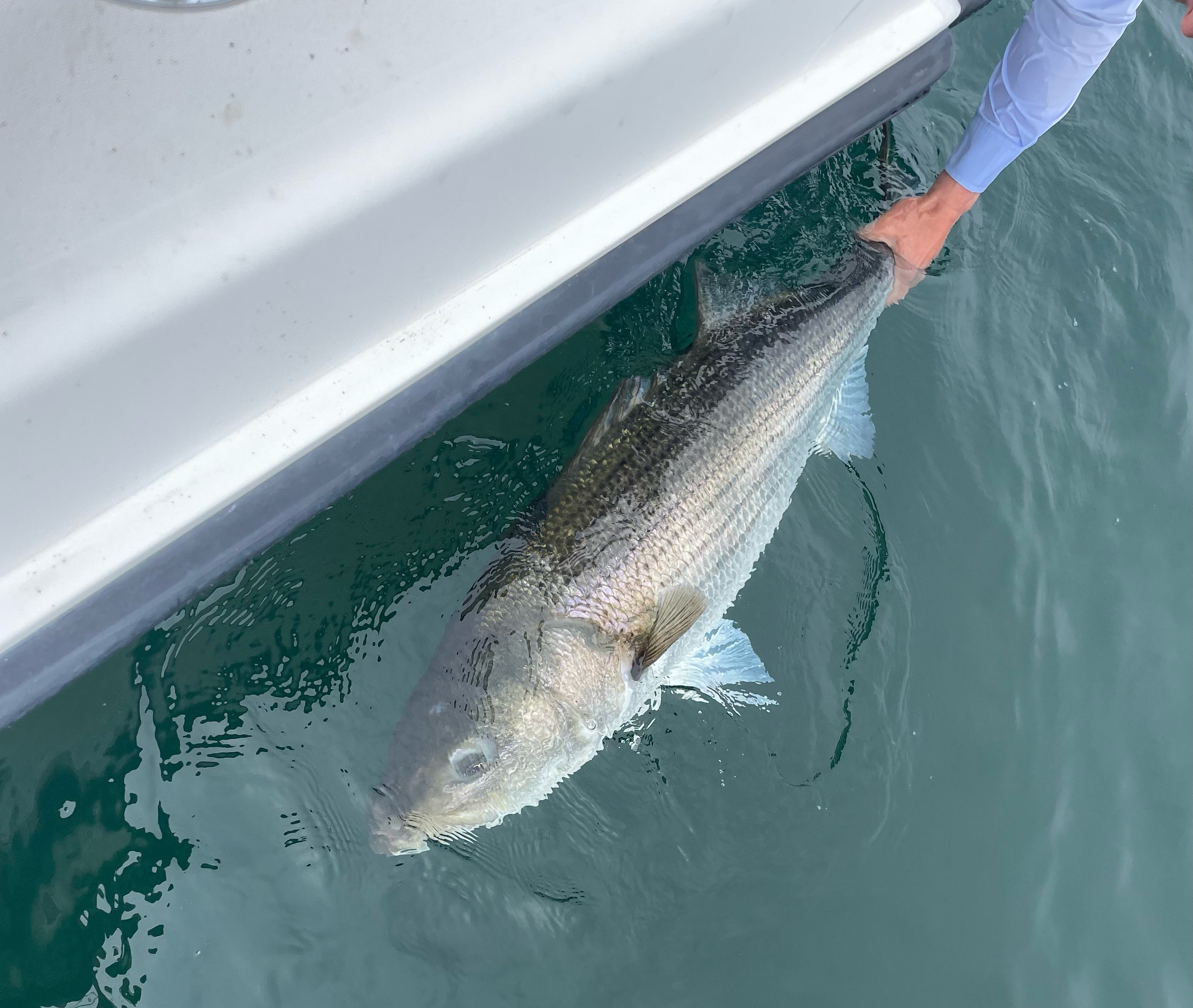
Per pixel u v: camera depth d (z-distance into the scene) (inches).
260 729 49.7
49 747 47.8
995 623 57.0
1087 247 65.7
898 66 55.5
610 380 55.3
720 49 47.4
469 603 48.7
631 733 51.2
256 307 40.9
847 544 56.1
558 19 42.2
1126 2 50.2
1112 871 53.9
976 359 61.5
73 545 42.5
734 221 55.3
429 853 48.5
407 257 43.4
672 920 49.4
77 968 46.2
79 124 35.6
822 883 50.7
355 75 39.0
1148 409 64.0
